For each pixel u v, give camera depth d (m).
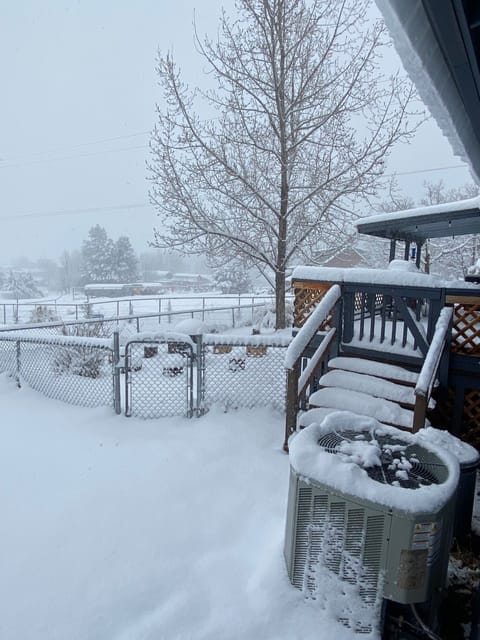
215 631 1.96
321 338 4.87
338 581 1.95
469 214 6.37
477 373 4.10
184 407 4.97
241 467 3.68
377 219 7.18
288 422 4.01
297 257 12.14
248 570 2.36
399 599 1.81
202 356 4.92
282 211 11.09
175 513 2.98
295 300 5.04
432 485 1.90
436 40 1.46
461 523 2.76
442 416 4.34
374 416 3.73
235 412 5.00
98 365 6.62
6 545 2.67
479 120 1.98
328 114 10.16
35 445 4.25
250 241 11.41
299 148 10.98
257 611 2.03
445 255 20.16
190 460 3.79
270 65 10.38
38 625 2.05
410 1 1.29
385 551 1.82
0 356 6.60
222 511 3.00
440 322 4.00
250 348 5.30
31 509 3.07
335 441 2.35
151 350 5.23
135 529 2.80
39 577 2.37
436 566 1.89
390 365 4.34
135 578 2.34
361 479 1.91
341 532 1.93
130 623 2.05
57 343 5.52
